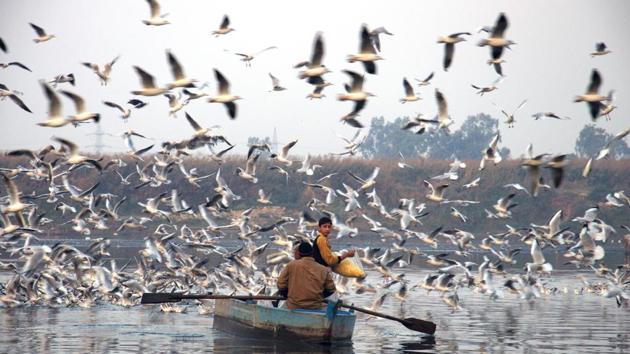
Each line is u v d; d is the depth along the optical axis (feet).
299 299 69.46
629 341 71.97
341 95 65.67
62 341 68.95
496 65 67.82
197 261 100.42
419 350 66.54
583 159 240.73
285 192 219.20
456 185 228.84
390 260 95.30
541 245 100.01
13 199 76.38
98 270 83.97
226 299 75.31
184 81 65.92
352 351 65.67
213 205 100.53
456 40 65.57
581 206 228.84
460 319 87.25
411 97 81.82
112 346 66.74
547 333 76.69
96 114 63.93
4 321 79.97
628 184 235.81
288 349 66.13
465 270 89.35
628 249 173.27
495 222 225.15
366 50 65.98
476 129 418.92
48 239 182.50
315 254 71.56
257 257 96.17
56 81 82.74
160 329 76.23
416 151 415.03
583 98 59.98
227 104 66.54
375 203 103.96
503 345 69.36
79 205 188.03
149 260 100.12
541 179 90.48
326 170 224.74
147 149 97.81
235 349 65.67
